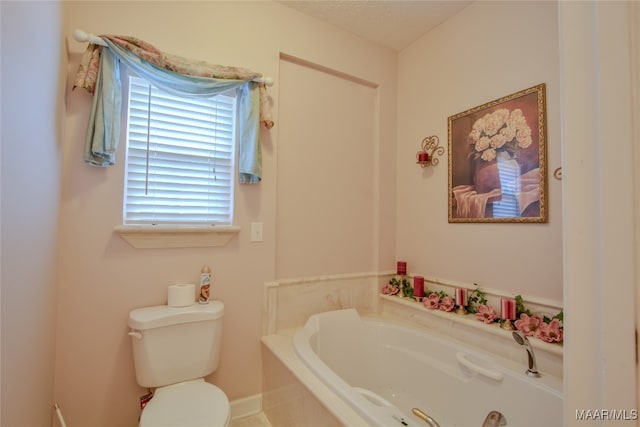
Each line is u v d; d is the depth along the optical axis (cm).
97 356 143
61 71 126
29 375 96
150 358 139
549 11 157
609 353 38
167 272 159
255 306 183
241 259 179
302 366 147
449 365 167
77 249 140
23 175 85
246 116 175
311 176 211
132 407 150
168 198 164
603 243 39
